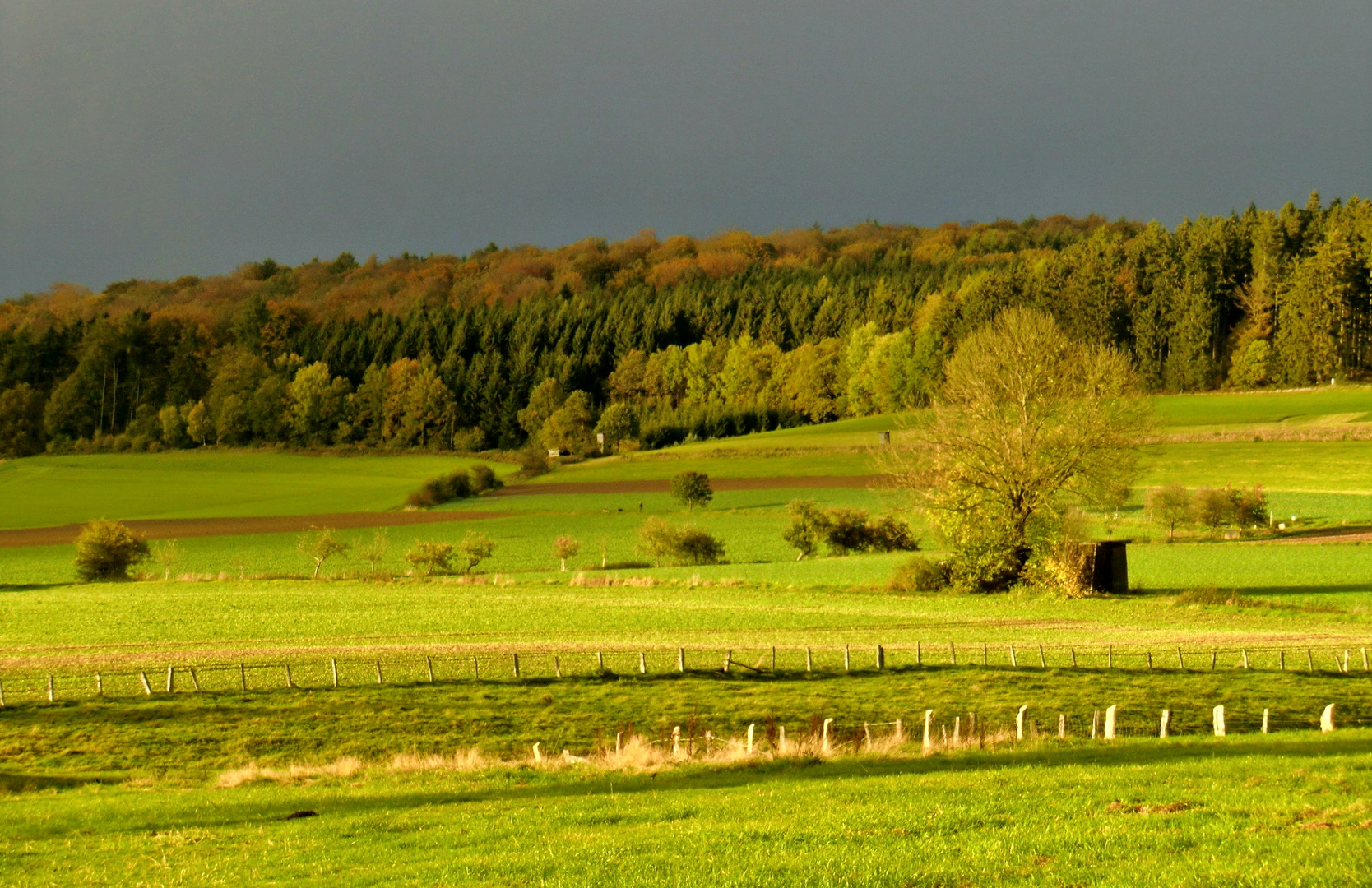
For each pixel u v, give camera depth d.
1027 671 48.41
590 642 59.00
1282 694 43.41
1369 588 72.00
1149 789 22.11
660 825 21.28
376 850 20.86
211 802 28.39
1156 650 52.78
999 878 16.09
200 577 99.44
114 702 45.72
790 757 31.44
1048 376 78.88
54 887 19.64
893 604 73.38
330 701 45.34
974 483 78.69
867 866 16.97
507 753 37.78
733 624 65.56
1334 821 18.11
